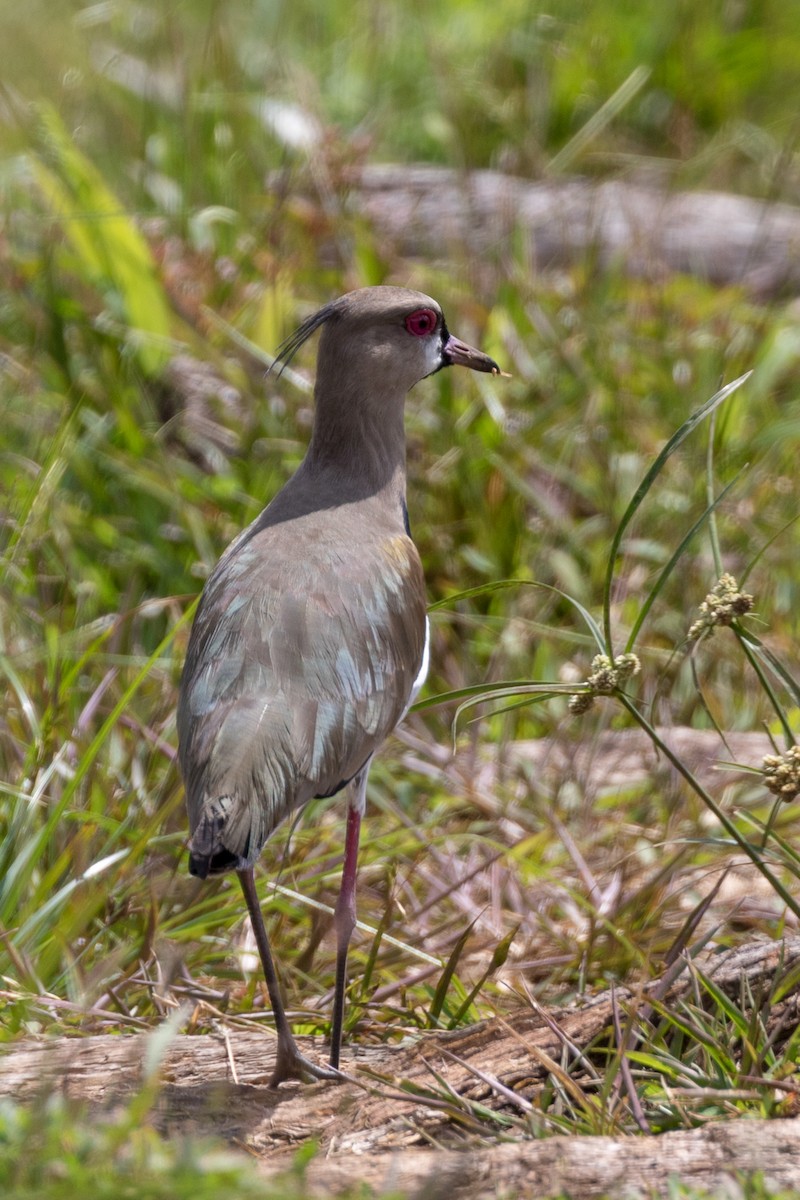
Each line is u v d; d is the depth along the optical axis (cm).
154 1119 725
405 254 1733
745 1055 767
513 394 1459
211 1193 582
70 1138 629
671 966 823
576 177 1909
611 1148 670
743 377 766
